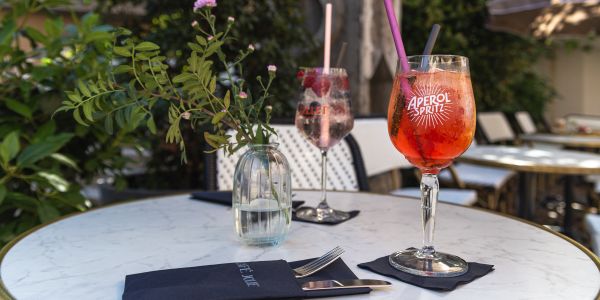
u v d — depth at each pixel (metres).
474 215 1.06
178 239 0.84
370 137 2.31
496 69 6.02
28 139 1.90
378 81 2.93
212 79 0.79
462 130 0.68
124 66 0.78
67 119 2.07
